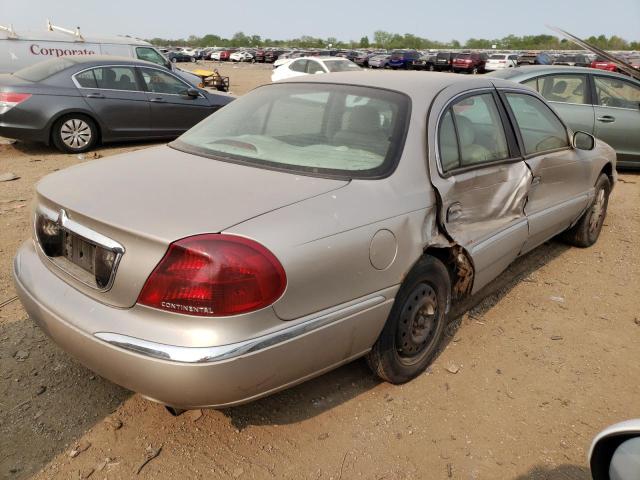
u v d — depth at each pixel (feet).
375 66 157.58
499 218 11.57
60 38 45.01
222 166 9.13
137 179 8.53
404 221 8.71
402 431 8.90
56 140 28.50
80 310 7.46
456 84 11.04
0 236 16.15
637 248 17.76
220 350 6.69
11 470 7.74
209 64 195.42
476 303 13.42
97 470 7.82
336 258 7.66
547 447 8.75
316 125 10.16
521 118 12.87
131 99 30.32
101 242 7.32
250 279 6.81
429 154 9.61
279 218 7.38
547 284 14.75
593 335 12.23
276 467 8.04
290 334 7.25
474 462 8.37
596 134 26.99
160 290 6.79
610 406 9.81
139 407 9.11
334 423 8.98
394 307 9.05
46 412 8.88
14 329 11.18
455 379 10.32
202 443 8.41
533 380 10.44
